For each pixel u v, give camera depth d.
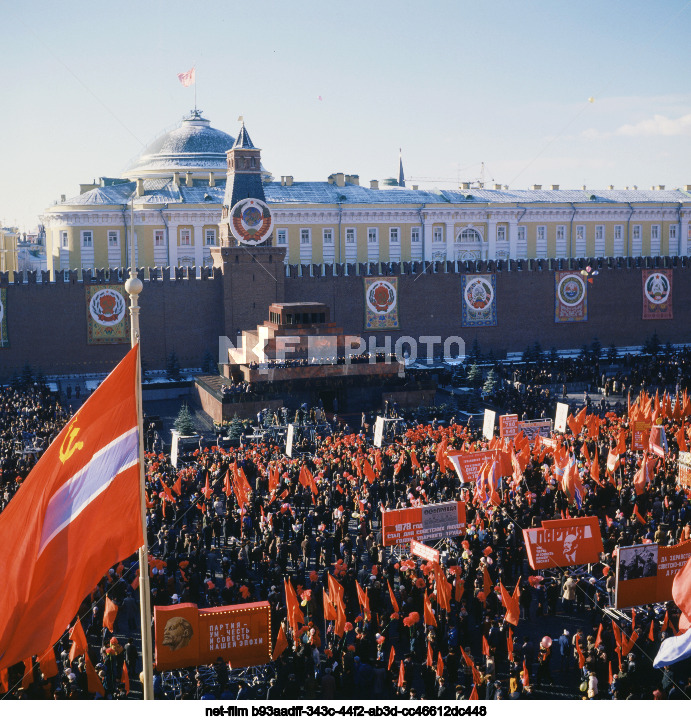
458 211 121.00
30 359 87.62
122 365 15.86
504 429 52.81
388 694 26.16
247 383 70.62
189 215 109.62
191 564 34.34
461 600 32.66
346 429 64.12
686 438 52.06
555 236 126.69
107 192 112.75
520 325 100.88
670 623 28.38
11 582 14.59
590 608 32.66
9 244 143.88
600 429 55.84
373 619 29.97
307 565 37.88
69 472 15.20
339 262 117.56
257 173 92.75
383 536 33.00
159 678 25.53
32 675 24.95
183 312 92.25
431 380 74.81
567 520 31.53
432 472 46.34
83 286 88.81
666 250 132.00
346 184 123.75
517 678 26.61
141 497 15.82
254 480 50.41
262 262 92.62
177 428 63.12
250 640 25.58
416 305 97.69
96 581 15.20
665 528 35.41
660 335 105.81
